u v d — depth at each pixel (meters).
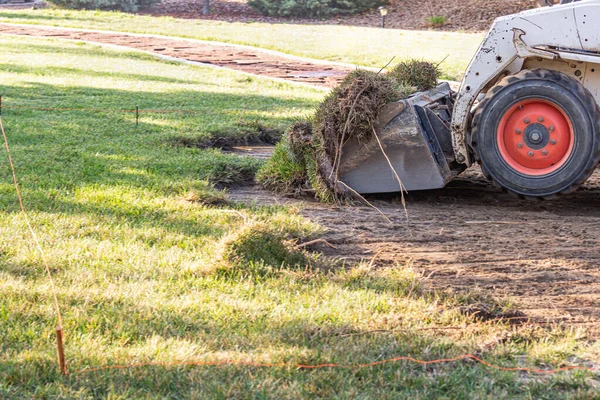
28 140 9.87
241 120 11.73
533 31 7.26
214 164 8.80
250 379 3.83
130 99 14.21
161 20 34.00
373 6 37.28
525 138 7.39
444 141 7.86
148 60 21.33
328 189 7.76
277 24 33.62
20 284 4.92
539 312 4.94
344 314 4.68
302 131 8.01
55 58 20.59
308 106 13.95
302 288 5.13
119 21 33.00
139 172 8.30
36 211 6.64
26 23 31.23
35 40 25.19
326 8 36.69
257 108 13.55
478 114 7.49
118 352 4.04
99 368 3.86
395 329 4.50
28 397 3.60
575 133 7.19
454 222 7.14
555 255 6.14
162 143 10.01
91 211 6.73
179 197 7.40
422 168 7.79
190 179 8.09
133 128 10.98
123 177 8.07
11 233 5.99
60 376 3.79
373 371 3.99
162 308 4.66
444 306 4.90
